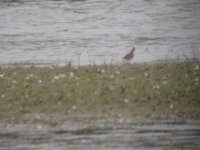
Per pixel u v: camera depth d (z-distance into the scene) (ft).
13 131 84.38
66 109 90.02
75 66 113.91
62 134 82.64
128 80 99.04
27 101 92.89
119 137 81.05
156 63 116.16
